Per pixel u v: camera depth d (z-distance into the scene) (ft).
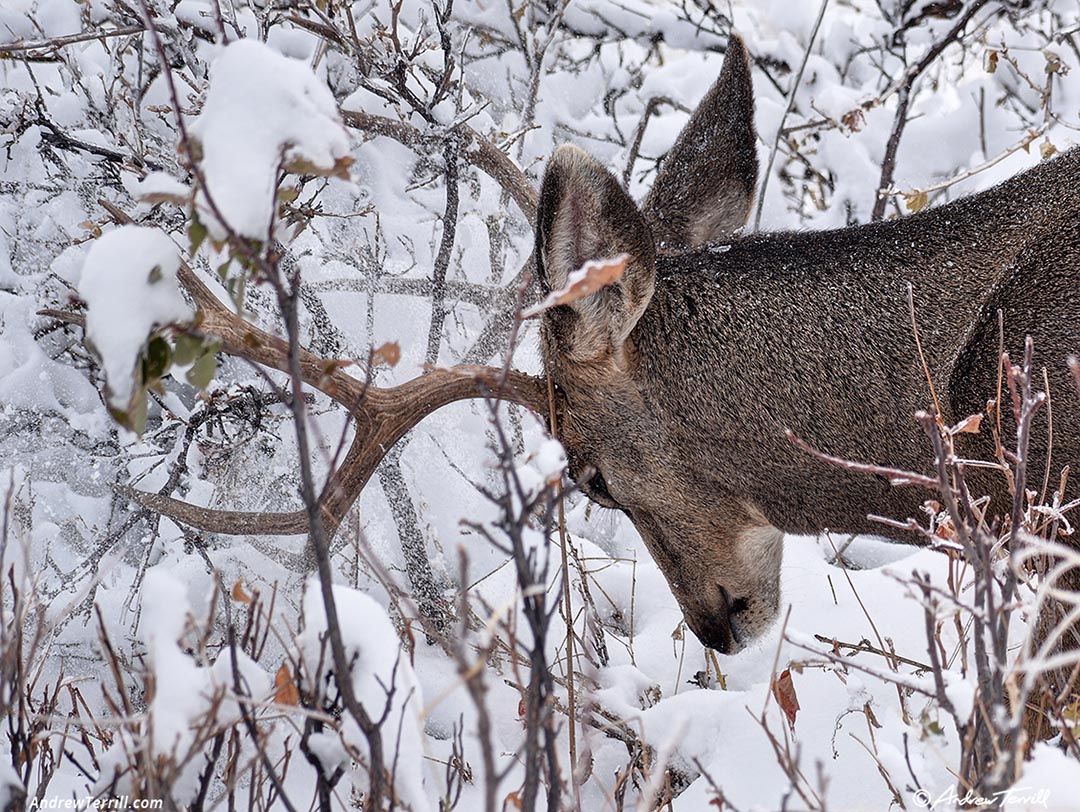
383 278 36.42
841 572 35.32
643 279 27.12
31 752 23.04
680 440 29.99
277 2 34.65
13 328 36.78
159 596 19.44
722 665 33.09
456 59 42.34
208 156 18.71
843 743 27.20
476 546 36.70
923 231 29.35
